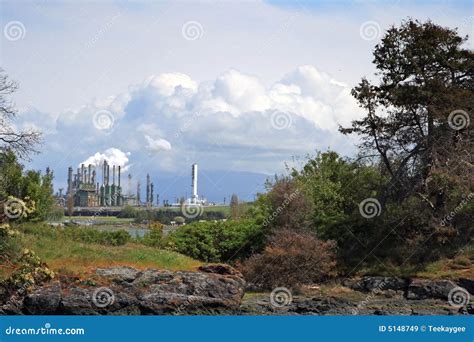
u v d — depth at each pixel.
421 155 45.72
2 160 53.38
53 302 30.81
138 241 49.53
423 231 44.91
